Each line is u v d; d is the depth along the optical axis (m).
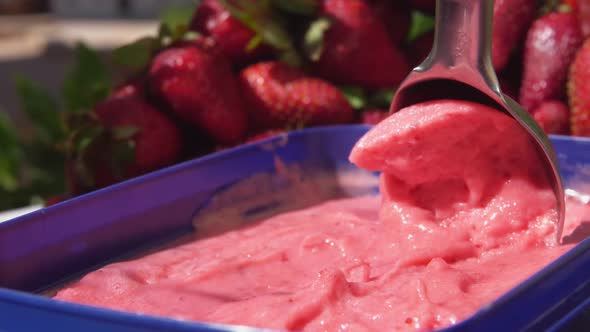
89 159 0.48
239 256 0.40
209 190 0.45
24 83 0.62
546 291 0.34
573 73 0.48
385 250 0.40
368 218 0.45
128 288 0.39
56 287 0.40
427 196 0.42
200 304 0.38
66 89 0.60
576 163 0.45
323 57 0.51
